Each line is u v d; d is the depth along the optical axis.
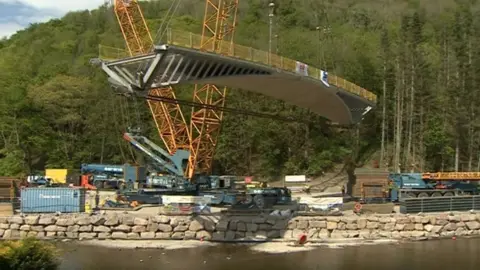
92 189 72.94
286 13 165.75
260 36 144.25
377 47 128.38
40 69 135.62
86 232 46.34
